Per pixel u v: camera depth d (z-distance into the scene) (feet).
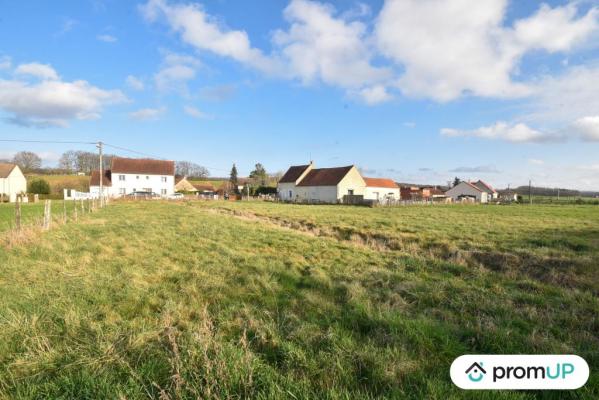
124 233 40.96
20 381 10.40
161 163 227.40
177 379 9.68
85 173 301.63
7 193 183.42
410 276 22.85
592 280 23.22
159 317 15.20
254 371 10.57
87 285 19.51
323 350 12.26
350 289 19.36
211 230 44.68
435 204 156.87
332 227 54.49
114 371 10.69
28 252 28.76
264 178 297.53
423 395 9.50
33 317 14.05
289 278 22.39
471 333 13.71
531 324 15.03
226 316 15.52
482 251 33.04
